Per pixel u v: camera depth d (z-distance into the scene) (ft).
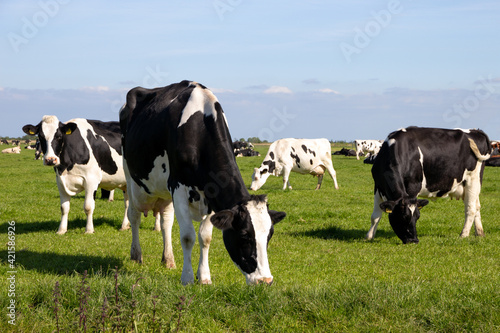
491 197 69.67
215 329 17.07
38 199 60.54
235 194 21.08
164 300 17.93
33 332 15.98
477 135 40.91
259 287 19.19
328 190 75.36
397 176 37.11
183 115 22.85
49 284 19.25
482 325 16.97
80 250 31.48
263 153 242.99
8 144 339.98
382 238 39.52
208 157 21.88
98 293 18.24
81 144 38.75
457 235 40.52
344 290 20.36
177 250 32.76
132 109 27.86
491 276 25.86
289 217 49.49
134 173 26.55
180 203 22.56
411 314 18.10
